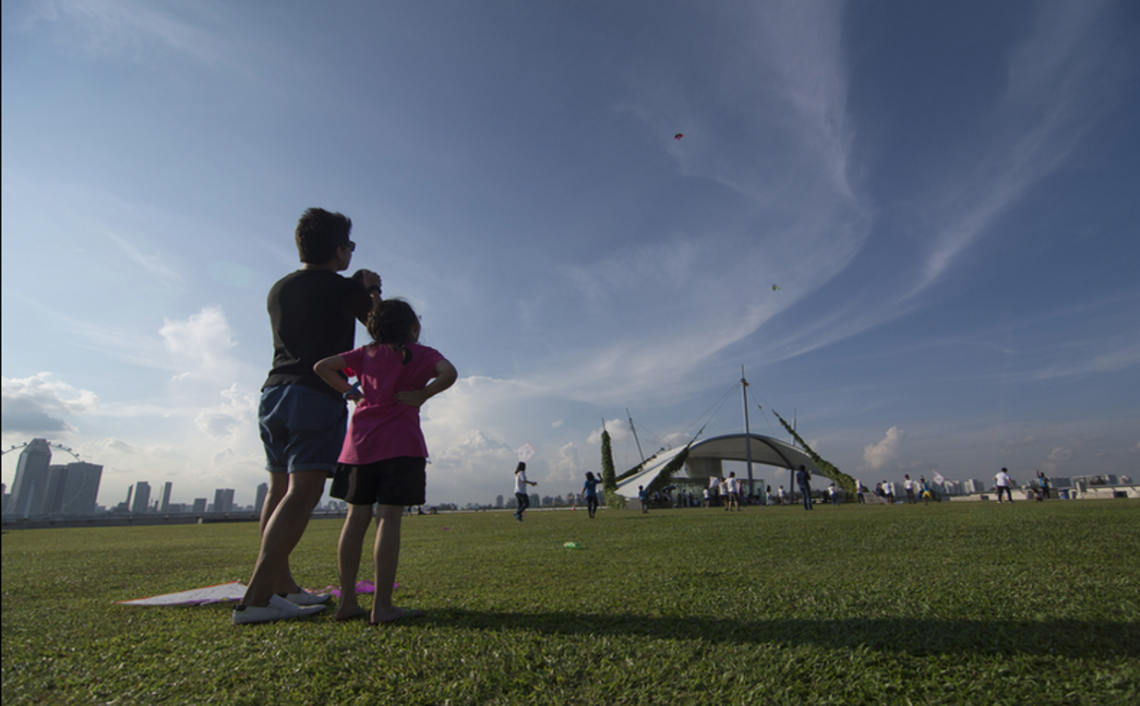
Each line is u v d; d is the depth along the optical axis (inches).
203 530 652.7
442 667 70.1
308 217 128.5
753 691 58.2
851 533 262.8
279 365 117.7
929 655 65.4
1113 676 55.1
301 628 94.4
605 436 2010.3
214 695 65.5
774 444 2140.7
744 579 130.0
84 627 103.6
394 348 109.3
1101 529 228.5
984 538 209.8
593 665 68.4
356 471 102.4
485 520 815.7
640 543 251.3
